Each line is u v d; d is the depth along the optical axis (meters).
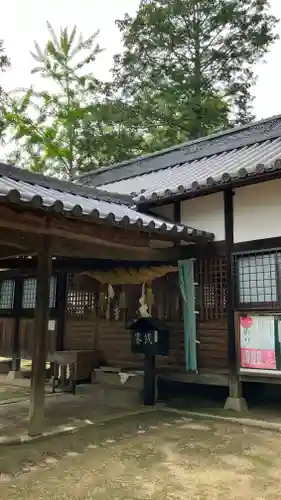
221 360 7.20
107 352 9.18
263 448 4.87
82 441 5.11
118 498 3.46
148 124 22.55
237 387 6.83
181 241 7.34
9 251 6.08
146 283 7.98
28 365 12.34
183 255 7.76
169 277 8.21
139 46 22.70
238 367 6.82
